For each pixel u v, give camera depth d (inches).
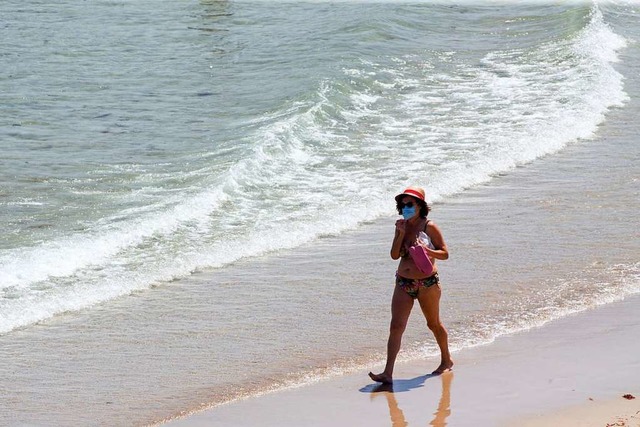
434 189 1087.6
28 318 749.9
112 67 1830.7
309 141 1285.7
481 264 852.0
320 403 582.6
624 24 2160.4
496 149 1235.2
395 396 586.6
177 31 2224.4
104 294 803.4
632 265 842.8
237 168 1135.6
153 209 1019.9
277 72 1728.6
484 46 1948.8
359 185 1105.4
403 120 1398.9
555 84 1588.3
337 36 2022.6
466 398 575.5
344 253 906.1
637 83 1611.7
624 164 1183.6
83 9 2554.1
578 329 695.1
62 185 1112.2
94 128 1381.6
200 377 635.5
